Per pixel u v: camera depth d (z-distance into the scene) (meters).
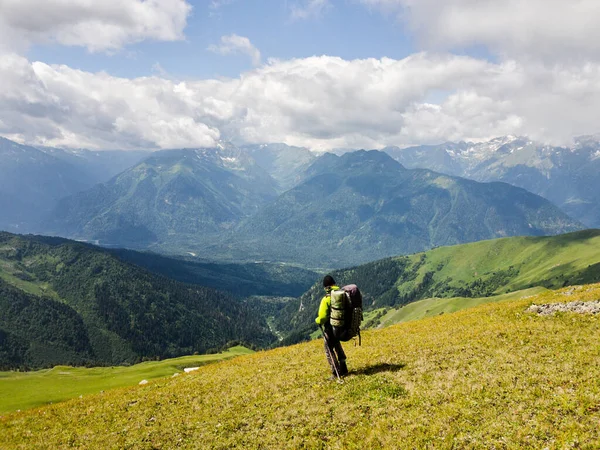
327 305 18.14
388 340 27.31
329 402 16.48
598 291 29.58
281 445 13.88
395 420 13.77
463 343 21.75
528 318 25.67
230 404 18.61
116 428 18.03
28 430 20.11
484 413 13.08
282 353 30.36
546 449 10.55
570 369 15.21
